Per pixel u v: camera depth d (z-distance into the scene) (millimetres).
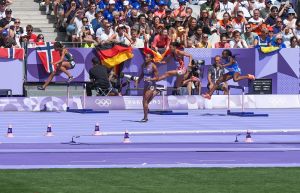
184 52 51031
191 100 51688
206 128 41562
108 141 35750
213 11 57406
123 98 51000
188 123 43906
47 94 51938
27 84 51844
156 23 54281
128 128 41031
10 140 35969
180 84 52156
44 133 38812
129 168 28094
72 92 52125
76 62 51906
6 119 45344
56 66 51375
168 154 31688
